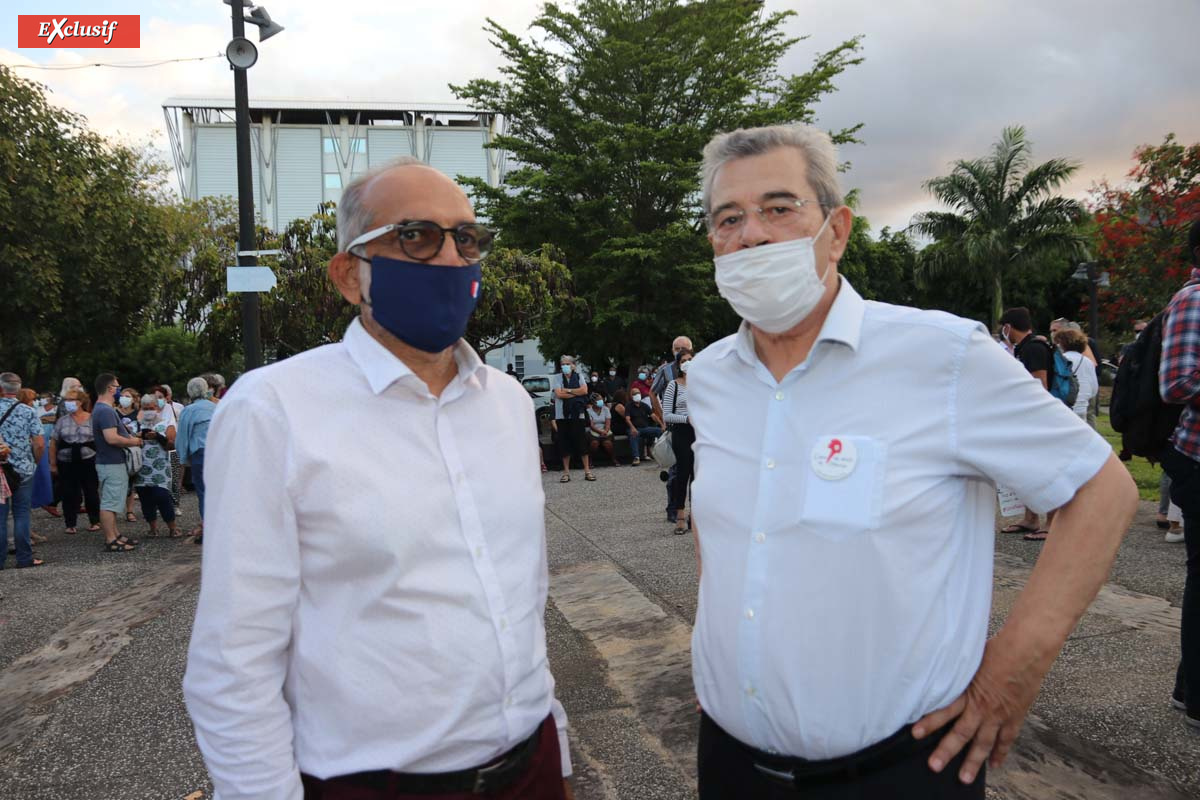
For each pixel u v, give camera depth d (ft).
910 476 4.24
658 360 74.90
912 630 4.18
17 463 21.79
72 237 52.13
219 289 40.42
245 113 25.40
